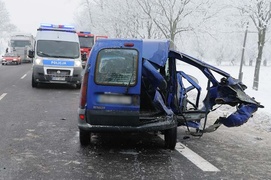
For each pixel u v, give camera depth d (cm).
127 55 595
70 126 812
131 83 588
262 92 1806
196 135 721
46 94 1384
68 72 1562
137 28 2864
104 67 593
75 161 550
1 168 506
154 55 623
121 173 502
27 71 2758
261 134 804
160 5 2273
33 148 616
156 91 626
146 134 744
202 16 2370
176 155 603
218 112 1067
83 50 3281
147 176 492
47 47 1605
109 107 587
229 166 554
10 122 829
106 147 638
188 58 677
